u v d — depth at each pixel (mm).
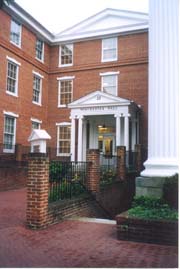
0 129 18094
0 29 18234
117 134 18719
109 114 19203
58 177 9359
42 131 8242
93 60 22484
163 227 6035
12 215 8383
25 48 20688
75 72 22953
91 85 22344
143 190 8422
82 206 9438
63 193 9125
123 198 14047
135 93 21016
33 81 21719
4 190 14383
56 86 23438
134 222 6238
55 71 23531
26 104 20719
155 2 8969
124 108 18688
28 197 7191
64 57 23500
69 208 8562
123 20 21766
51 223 7527
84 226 7477
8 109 18828
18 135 19734
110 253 5418
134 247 5824
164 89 8602
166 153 8492
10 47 19062
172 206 7453
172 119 8500
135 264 4852
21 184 15633
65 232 6852
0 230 6816
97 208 10547
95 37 22469
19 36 20156
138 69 21109
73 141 19906
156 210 6805
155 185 8281
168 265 4809
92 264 4832
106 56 22234
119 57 21703
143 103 20734
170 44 8656
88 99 19562
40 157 7172
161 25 8797
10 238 6227
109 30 21938
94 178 10656
